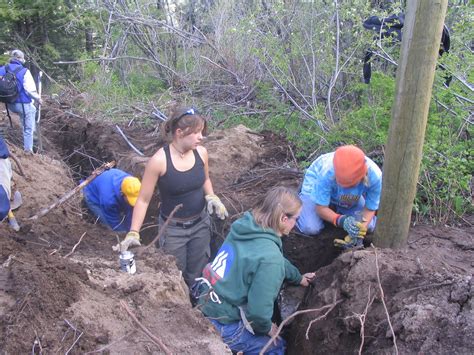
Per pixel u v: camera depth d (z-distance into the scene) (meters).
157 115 8.13
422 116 3.09
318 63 7.22
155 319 2.93
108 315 2.84
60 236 4.29
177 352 2.69
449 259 3.41
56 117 9.41
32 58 14.48
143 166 6.12
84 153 7.93
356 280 3.16
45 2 14.88
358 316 2.77
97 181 4.56
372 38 5.74
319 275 3.64
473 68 5.05
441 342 2.54
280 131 7.09
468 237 3.89
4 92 7.41
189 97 9.09
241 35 9.09
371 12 5.97
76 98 10.26
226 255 3.30
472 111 4.96
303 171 5.46
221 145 6.27
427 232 4.01
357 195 3.75
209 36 10.17
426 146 4.28
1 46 15.84
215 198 4.09
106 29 12.14
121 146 7.38
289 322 3.84
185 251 4.12
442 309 2.67
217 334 2.96
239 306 3.23
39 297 2.69
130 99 9.59
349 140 5.31
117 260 3.65
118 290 3.11
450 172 4.22
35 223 4.29
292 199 3.21
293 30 7.46
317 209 3.95
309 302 3.62
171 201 3.93
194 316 3.02
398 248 3.44
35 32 15.77
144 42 10.96
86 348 2.56
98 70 10.73
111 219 4.55
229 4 10.09
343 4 6.65
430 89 3.05
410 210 3.37
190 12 11.23
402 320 2.73
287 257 4.52
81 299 2.87
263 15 8.26
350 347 3.06
